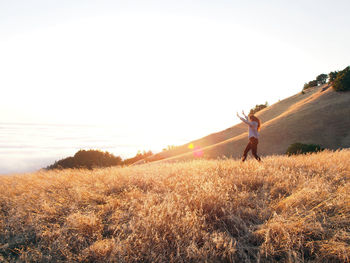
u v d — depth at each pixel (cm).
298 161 568
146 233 244
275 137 4938
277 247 229
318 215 263
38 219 311
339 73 6425
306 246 224
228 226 272
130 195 384
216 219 277
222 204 305
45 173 689
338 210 266
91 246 238
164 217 270
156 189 411
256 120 684
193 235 242
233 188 383
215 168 553
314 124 4916
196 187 368
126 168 726
